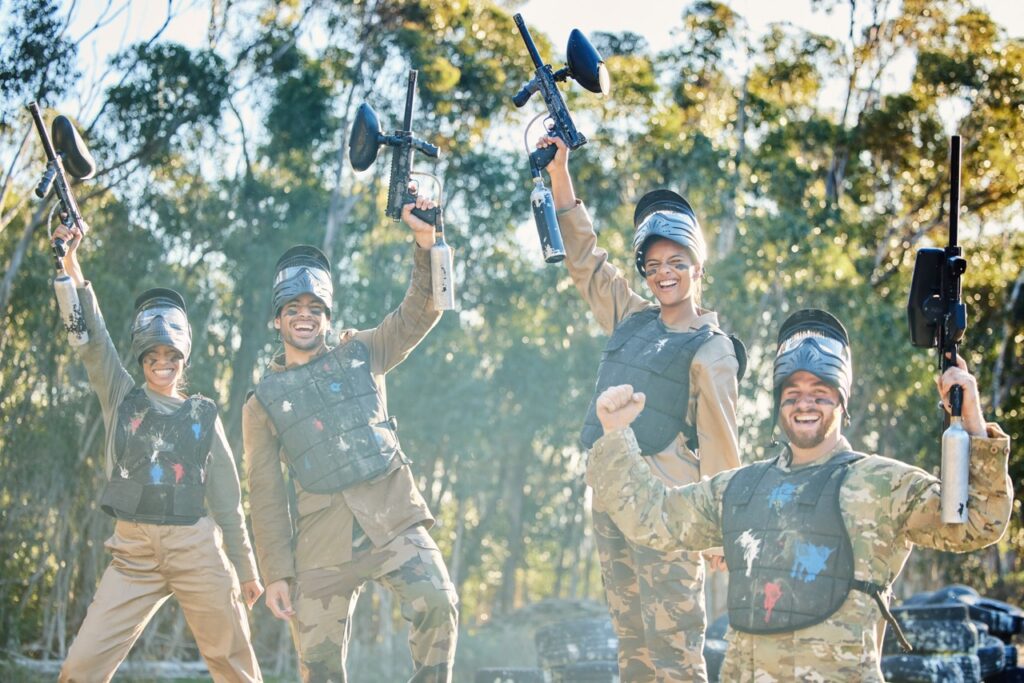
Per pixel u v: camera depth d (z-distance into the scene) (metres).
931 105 27.98
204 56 19.67
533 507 26.00
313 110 21.44
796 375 4.57
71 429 17.67
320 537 6.30
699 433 5.96
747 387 21.91
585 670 8.68
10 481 17.30
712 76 26.03
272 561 6.42
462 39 22.95
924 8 27.80
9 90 16.92
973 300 28.73
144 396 6.71
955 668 8.60
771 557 4.44
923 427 22.86
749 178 24.50
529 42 6.56
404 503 6.33
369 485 6.29
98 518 17.77
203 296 19.86
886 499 4.39
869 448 23.03
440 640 6.18
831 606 4.34
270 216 20.91
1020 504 26.64
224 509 6.80
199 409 6.73
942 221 28.44
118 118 19.28
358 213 22.11
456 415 21.33
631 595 6.12
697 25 25.86
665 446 6.00
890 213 28.59
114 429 6.66
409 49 22.09
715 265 22.39
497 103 22.95
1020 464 27.12
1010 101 27.83
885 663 8.68
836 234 24.00
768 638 4.40
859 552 4.37
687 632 5.82
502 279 23.59
